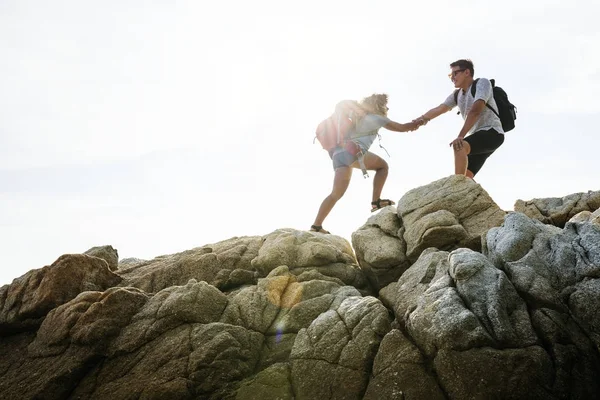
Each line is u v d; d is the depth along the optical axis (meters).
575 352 8.23
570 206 12.64
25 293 12.17
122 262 15.73
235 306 10.93
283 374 9.50
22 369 10.71
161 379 9.63
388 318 9.56
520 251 9.59
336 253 12.28
